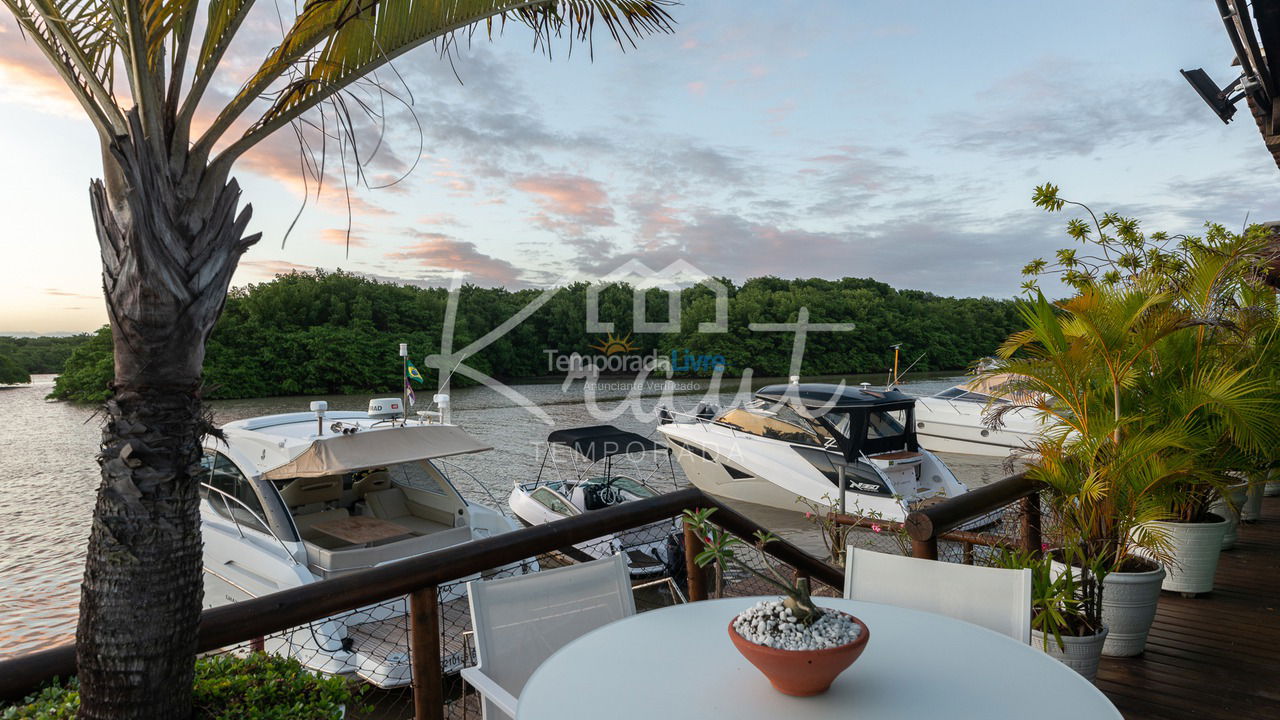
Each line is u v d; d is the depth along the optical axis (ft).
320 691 6.39
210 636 5.55
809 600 4.53
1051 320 10.77
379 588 6.34
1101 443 10.64
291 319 131.95
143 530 4.99
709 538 4.98
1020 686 4.66
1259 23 11.93
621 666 5.04
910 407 30.27
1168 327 10.25
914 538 9.26
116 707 4.97
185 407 5.18
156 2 4.62
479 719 12.44
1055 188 15.51
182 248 5.06
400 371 129.80
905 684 4.70
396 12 6.12
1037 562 10.25
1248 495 18.69
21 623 24.23
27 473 53.57
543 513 25.88
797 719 4.24
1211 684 10.02
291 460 18.38
